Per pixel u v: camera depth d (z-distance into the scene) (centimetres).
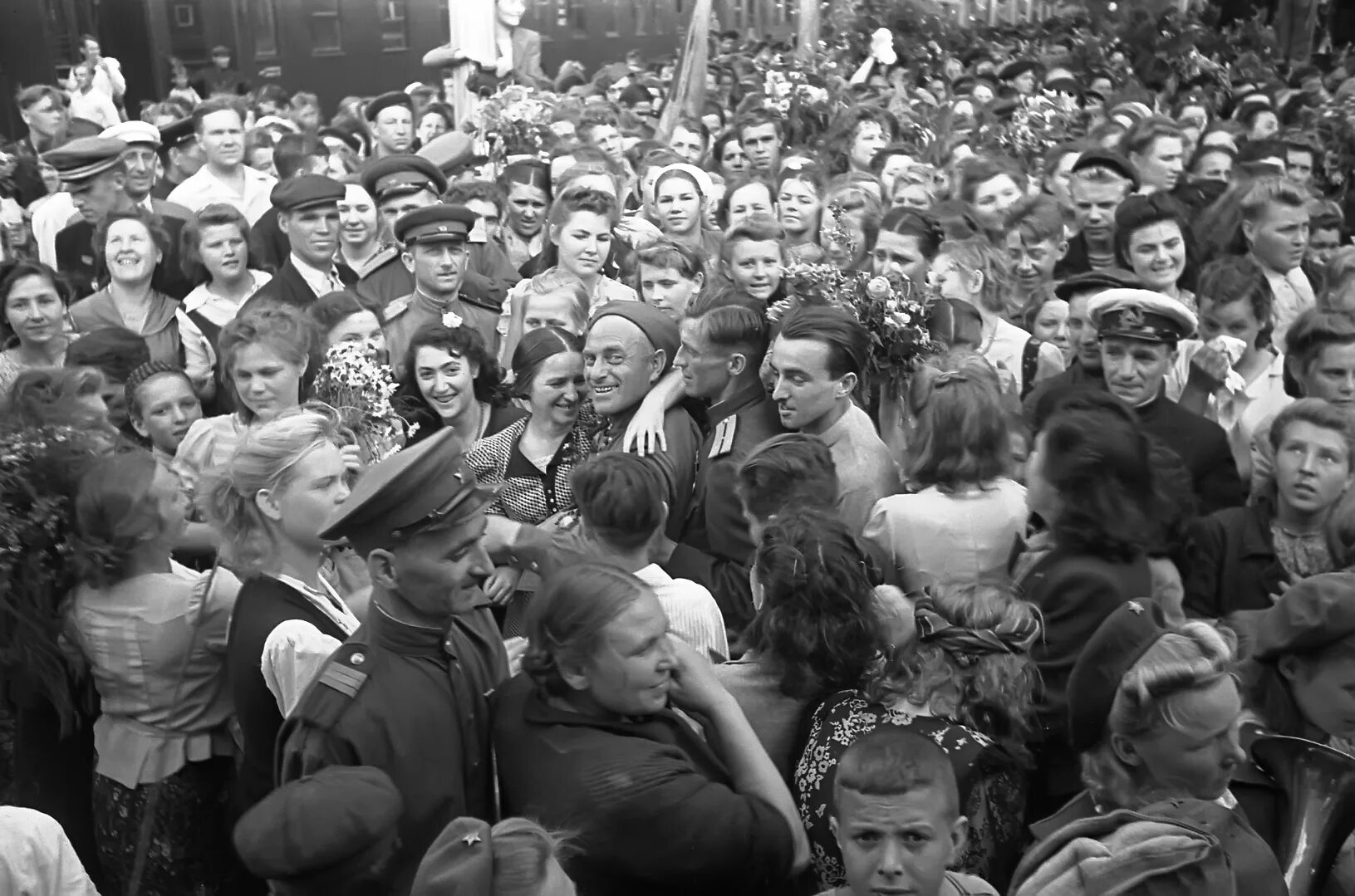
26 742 369
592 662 268
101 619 350
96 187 802
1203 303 578
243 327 482
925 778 238
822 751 295
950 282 600
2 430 391
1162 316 481
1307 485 418
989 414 401
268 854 229
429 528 270
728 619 421
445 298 666
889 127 1210
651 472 364
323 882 230
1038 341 616
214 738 358
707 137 1359
